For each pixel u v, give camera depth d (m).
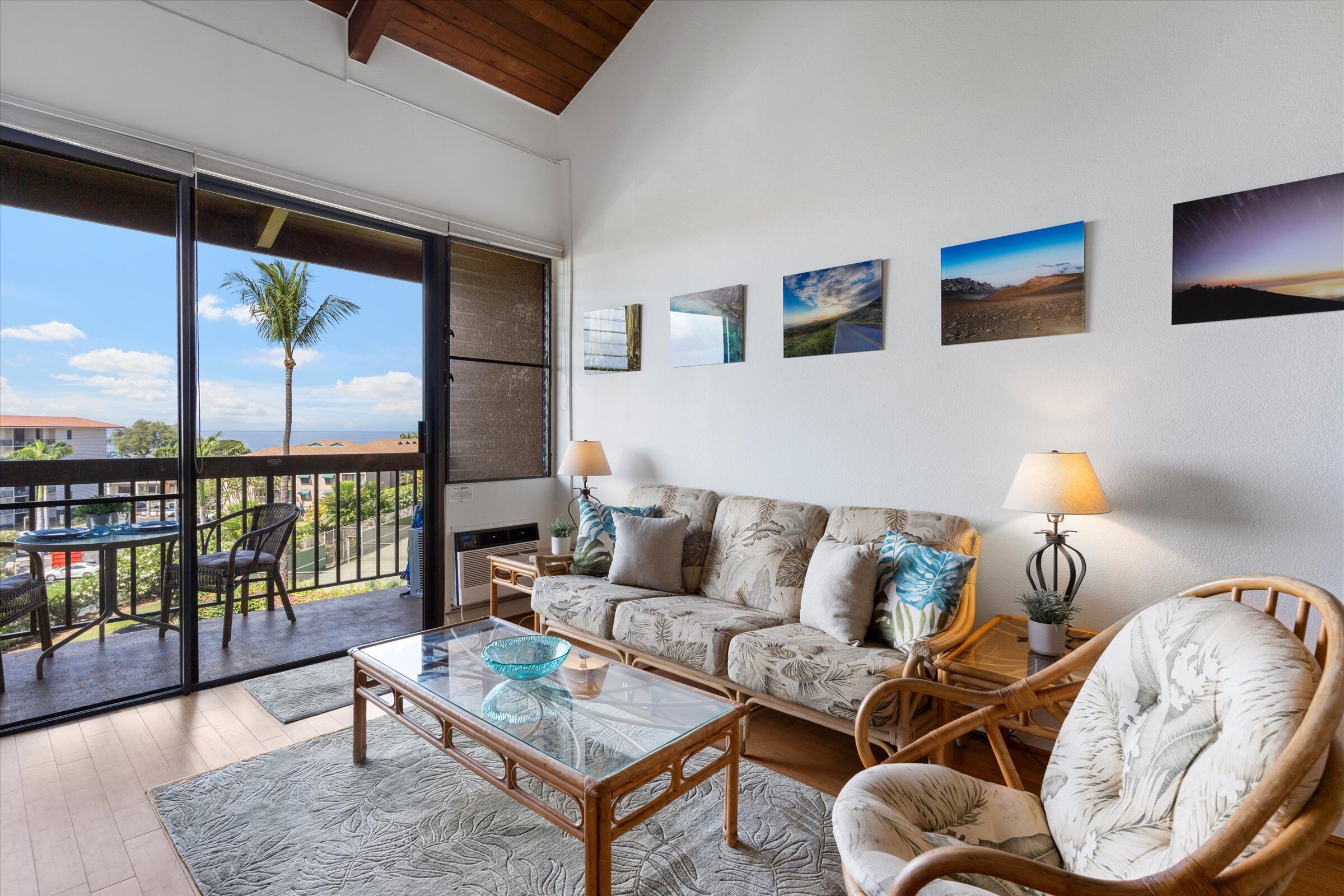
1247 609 1.14
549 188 4.32
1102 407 2.32
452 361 3.88
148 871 1.70
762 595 2.87
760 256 3.31
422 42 3.61
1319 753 0.84
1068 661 1.48
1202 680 1.11
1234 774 0.95
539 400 4.34
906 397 2.81
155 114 2.72
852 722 2.03
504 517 4.13
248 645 3.10
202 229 2.92
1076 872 1.18
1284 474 1.99
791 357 3.19
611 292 4.08
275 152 3.08
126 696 2.73
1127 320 2.26
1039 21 2.44
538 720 1.76
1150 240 2.21
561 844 1.83
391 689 2.07
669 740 1.64
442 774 2.19
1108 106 2.29
